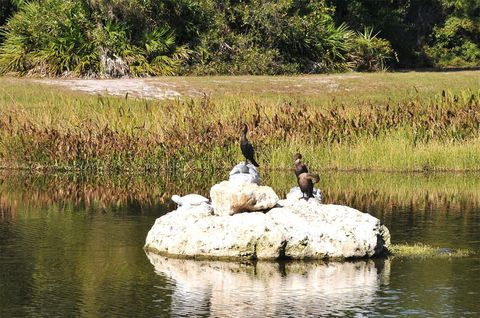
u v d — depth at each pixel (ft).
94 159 90.22
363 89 120.47
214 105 98.58
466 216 64.03
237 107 99.66
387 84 123.03
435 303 41.27
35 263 48.70
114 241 54.34
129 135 92.12
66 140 90.27
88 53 135.23
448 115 95.40
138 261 49.14
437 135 94.48
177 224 51.01
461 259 49.93
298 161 52.29
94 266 47.98
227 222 49.88
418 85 122.83
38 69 133.90
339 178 84.58
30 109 98.89
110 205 68.69
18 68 135.03
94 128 91.45
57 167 90.12
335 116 94.58
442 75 132.36
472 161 90.58
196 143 91.35
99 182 81.87
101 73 133.18
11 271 46.93
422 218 63.05
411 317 39.22
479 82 125.59
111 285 44.27
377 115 95.76
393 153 90.48
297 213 50.26
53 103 101.71
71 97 108.17
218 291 43.16
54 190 76.43
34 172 87.97
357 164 90.33
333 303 41.29
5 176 84.64
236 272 46.78
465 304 41.14
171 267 47.85
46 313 39.75
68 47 135.33
